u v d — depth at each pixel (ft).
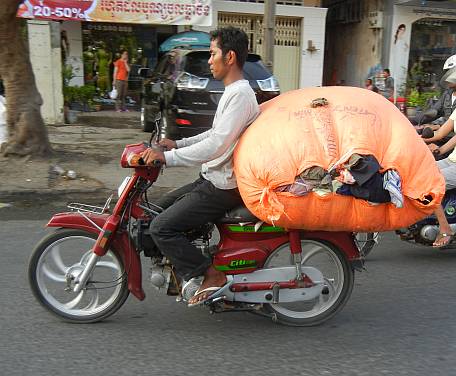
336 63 59.67
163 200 11.84
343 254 11.51
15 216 20.18
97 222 11.32
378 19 49.55
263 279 11.32
